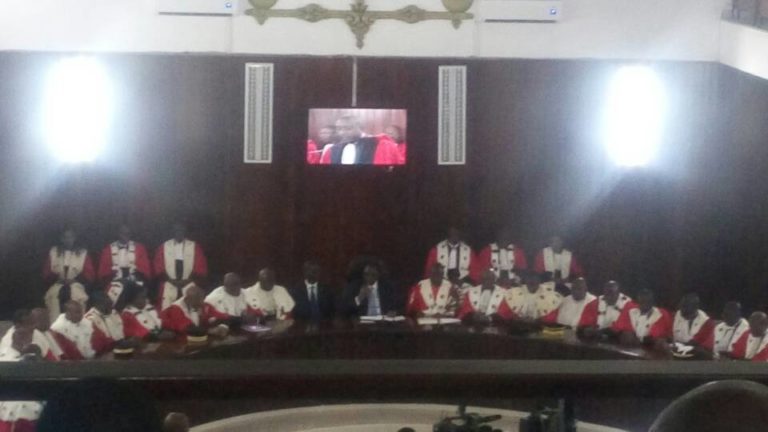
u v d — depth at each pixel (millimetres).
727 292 15094
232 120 15562
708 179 15594
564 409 1885
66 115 15180
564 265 15344
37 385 1792
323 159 15695
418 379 1843
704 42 15547
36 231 15352
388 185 15781
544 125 15664
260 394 1843
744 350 11898
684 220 15680
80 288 14836
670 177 15719
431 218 15742
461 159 15734
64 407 1749
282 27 15445
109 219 15461
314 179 15719
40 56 15141
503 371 1859
